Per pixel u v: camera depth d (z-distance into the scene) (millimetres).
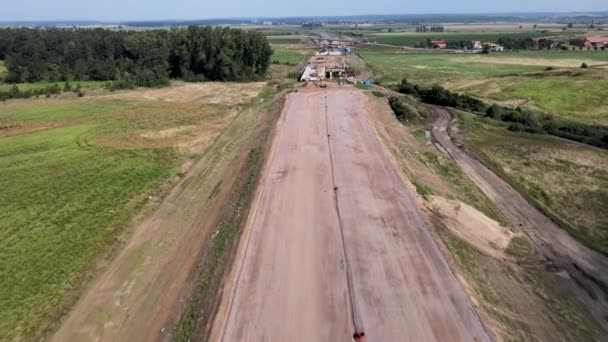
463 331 16125
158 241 25609
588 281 22188
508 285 20719
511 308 18984
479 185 33938
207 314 17641
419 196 27750
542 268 23000
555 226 27719
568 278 22359
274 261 20438
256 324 16578
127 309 20000
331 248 21375
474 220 26031
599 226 27828
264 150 36312
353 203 26000
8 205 30719
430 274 19359
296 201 26422
